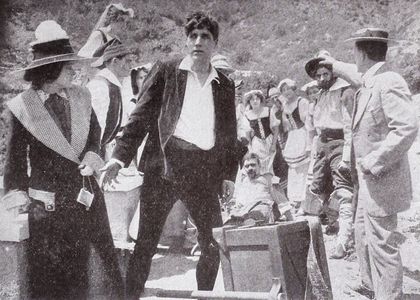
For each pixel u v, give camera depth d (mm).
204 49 3203
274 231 2697
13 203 2906
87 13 4402
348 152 3879
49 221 2920
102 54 4094
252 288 2807
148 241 3188
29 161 3068
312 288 2693
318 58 4109
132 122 3189
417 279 3506
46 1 4180
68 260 2955
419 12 4719
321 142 4129
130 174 4168
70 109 3021
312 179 4219
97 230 3014
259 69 4746
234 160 3324
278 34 4719
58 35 3018
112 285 3020
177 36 4402
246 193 4168
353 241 3863
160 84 3238
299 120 4688
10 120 2928
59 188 2947
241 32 4672
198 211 3223
